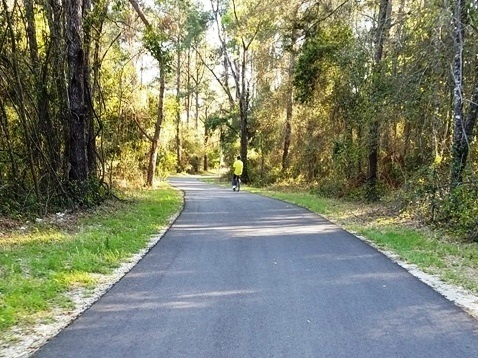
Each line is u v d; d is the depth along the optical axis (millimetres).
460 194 11969
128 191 25000
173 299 6414
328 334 5152
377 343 4918
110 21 20547
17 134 15398
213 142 68812
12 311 5684
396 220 14570
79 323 5473
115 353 4617
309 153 30016
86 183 16188
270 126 36344
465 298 6645
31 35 14898
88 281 7297
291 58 33156
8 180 14422
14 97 14422
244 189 31938
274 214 16594
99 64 19156
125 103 26156
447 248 10125
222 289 6902
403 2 18953
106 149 25078
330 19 21203
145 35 20219
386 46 17750
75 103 15898
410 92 14664
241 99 38156
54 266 7984
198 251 9711
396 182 20422
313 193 26516
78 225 12719
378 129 18594
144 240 10945
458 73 12531
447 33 12867
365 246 10508
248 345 4828
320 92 24578
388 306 6176
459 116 12633
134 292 6758
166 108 32875
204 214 16312
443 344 4914
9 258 8438
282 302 6289
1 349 4707
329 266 8461
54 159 15422
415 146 18422
